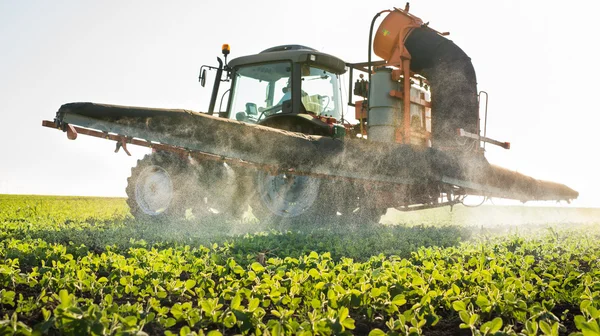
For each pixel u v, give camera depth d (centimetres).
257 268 369
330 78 906
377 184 848
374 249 595
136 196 805
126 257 481
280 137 707
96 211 1223
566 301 353
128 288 333
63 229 693
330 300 298
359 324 288
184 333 220
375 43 968
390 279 343
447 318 308
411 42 928
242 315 251
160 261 401
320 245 573
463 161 910
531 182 1141
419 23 945
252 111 870
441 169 879
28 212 1125
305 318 282
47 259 435
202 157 689
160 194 799
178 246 547
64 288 334
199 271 400
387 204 900
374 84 906
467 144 916
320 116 864
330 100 903
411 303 324
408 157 834
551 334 228
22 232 649
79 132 589
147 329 265
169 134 625
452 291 321
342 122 923
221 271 378
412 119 934
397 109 906
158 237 622
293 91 838
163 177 796
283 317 262
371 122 905
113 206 1484
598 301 295
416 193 900
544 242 688
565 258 546
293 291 323
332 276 341
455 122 917
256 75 877
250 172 795
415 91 952
